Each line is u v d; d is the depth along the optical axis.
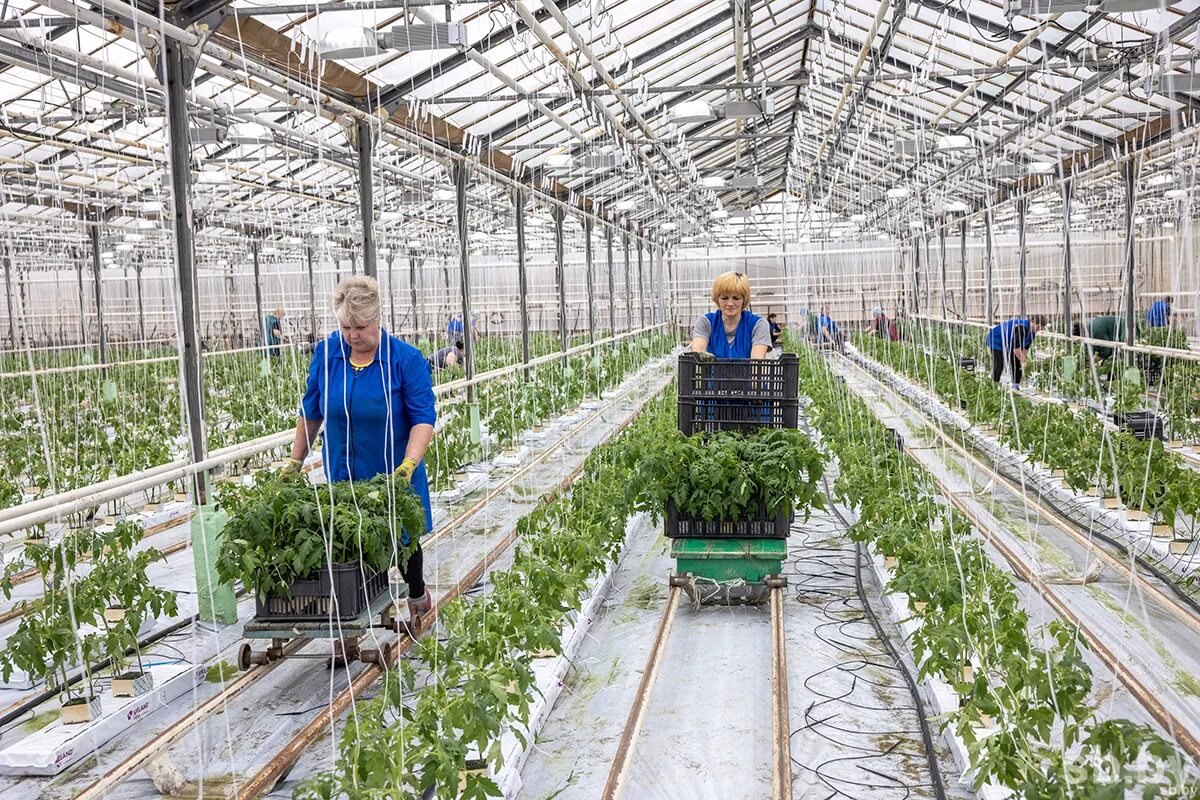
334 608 5.93
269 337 26.88
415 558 6.95
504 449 16.31
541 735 5.93
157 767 5.19
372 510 6.23
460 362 23.62
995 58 14.05
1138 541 9.04
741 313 9.09
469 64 12.16
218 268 37.38
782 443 8.12
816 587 8.93
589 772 5.42
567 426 19.41
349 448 6.83
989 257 17.08
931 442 16.44
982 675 5.14
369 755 4.29
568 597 6.95
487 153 17.52
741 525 8.05
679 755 5.58
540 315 42.28
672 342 40.81
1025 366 21.69
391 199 21.62
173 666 6.92
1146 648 6.65
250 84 10.53
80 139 14.93
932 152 19.44
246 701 6.45
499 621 5.91
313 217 25.41
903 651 7.12
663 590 8.84
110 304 38.47
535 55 11.06
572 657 7.02
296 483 6.57
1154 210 24.41
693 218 36.50
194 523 7.84
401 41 8.16
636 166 20.64
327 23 9.88
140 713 6.31
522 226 20.47
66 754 5.68
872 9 13.87
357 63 11.16
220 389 24.20
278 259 32.66
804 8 15.55
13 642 5.95
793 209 40.19
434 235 27.86
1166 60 5.20
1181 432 14.20
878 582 8.84
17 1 9.26
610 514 8.98
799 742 5.75
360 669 6.87
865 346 33.75
